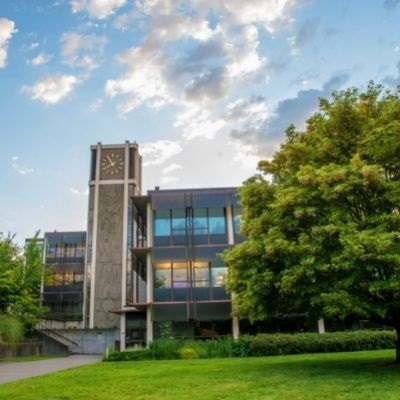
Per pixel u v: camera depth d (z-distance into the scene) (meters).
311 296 15.62
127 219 54.50
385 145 14.99
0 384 15.24
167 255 33.94
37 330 42.66
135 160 57.25
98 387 13.87
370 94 17.53
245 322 32.75
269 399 10.56
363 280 13.91
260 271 16.81
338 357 21.80
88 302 52.88
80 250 66.31
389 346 27.38
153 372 18.12
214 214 34.81
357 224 14.35
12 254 41.06
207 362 22.33
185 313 32.66
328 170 15.23
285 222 16.16
